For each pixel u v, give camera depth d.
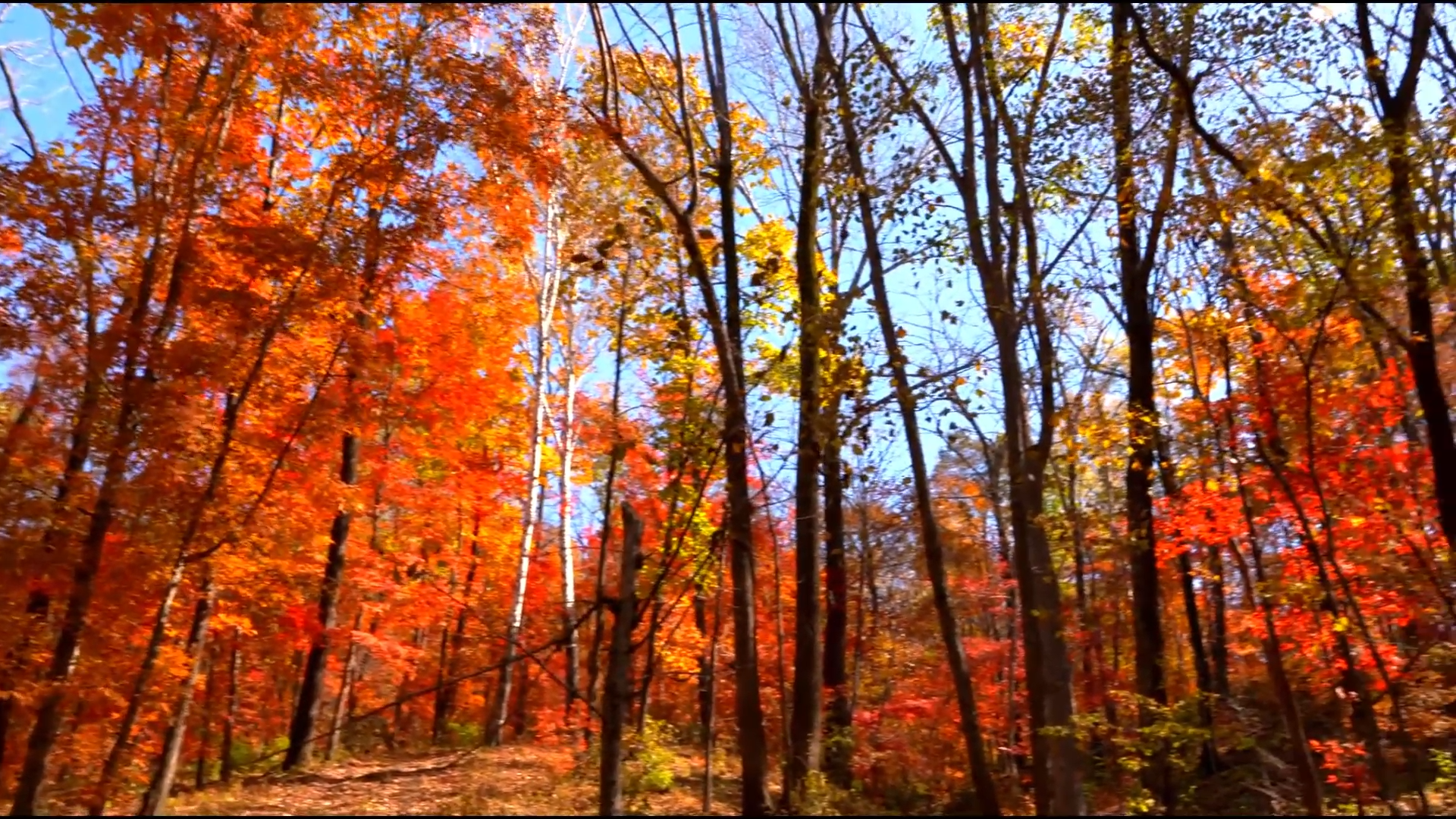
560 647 8.34
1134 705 10.95
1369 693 10.39
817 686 11.86
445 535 18.02
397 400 13.68
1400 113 11.09
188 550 10.13
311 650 15.58
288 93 10.25
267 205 11.42
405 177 10.37
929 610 18.41
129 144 10.09
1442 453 10.63
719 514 15.95
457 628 22.45
